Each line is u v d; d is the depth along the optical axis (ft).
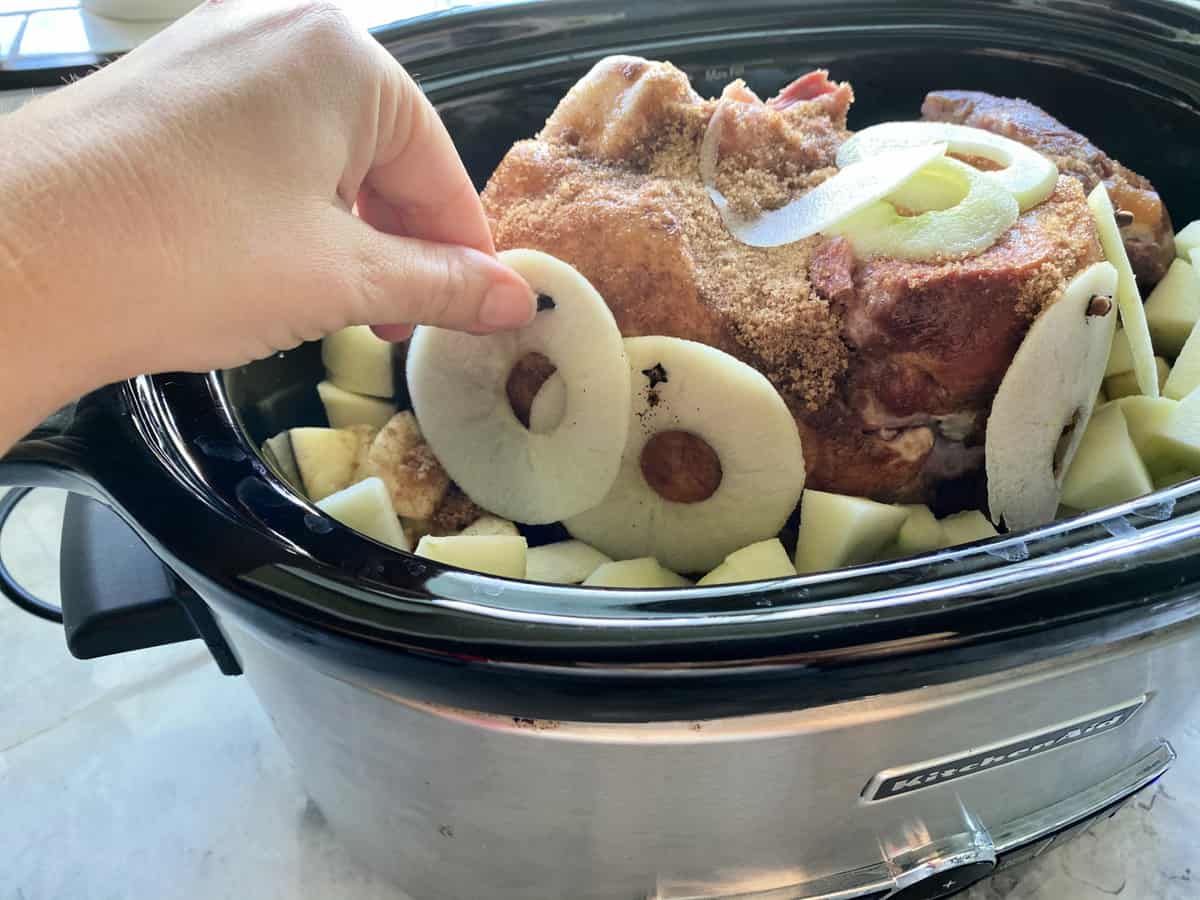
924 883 0.84
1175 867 0.99
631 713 0.56
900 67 1.23
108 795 1.04
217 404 0.71
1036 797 0.85
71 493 0.83
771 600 0.58
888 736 0.65
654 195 0.90
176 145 0.54
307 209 0.60
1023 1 1.18
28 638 1.19
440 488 0.92
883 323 0.85
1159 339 1.09
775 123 0.96
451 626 0.55
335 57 0.62
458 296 0.69
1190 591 0.59
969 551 0.61
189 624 0.77
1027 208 0.90
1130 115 1.20
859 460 0.90
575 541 0.92
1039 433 0.87
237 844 1.01
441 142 0.73
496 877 0.84
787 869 0.80
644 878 0.80
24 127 0.53
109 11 1.62
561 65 1.12
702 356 0.82
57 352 0.52
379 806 0.82
